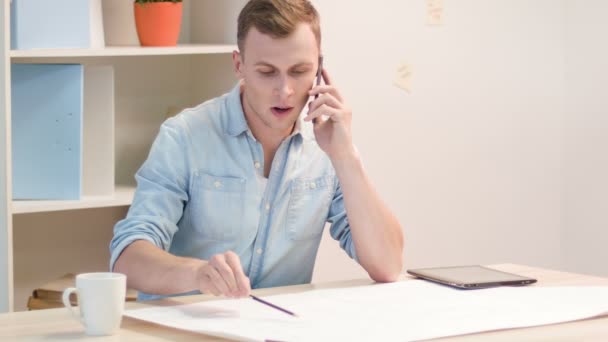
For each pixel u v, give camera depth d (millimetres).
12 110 2391
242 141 1875
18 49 2311
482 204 3203
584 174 3383
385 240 1785
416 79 2992
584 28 3336
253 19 1683
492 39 3158
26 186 2410
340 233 1948
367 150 2916
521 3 3211
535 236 3342
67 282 2562
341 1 2811
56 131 2408
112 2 2779
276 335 1324
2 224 2307
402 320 1428
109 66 2516
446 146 3092
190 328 1363
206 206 1858
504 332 1396
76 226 2779
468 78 3115
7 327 1407
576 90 3350
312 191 1921
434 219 3098
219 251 1890
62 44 2377
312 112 1799
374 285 1721
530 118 3275
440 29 3031
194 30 2906
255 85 1708
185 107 2945
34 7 2328
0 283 2326
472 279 1720
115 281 1364
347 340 1303
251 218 1879
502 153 3229
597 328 1429
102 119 2508
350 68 2850
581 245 3408
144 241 1702
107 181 2520
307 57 1690
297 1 1695
